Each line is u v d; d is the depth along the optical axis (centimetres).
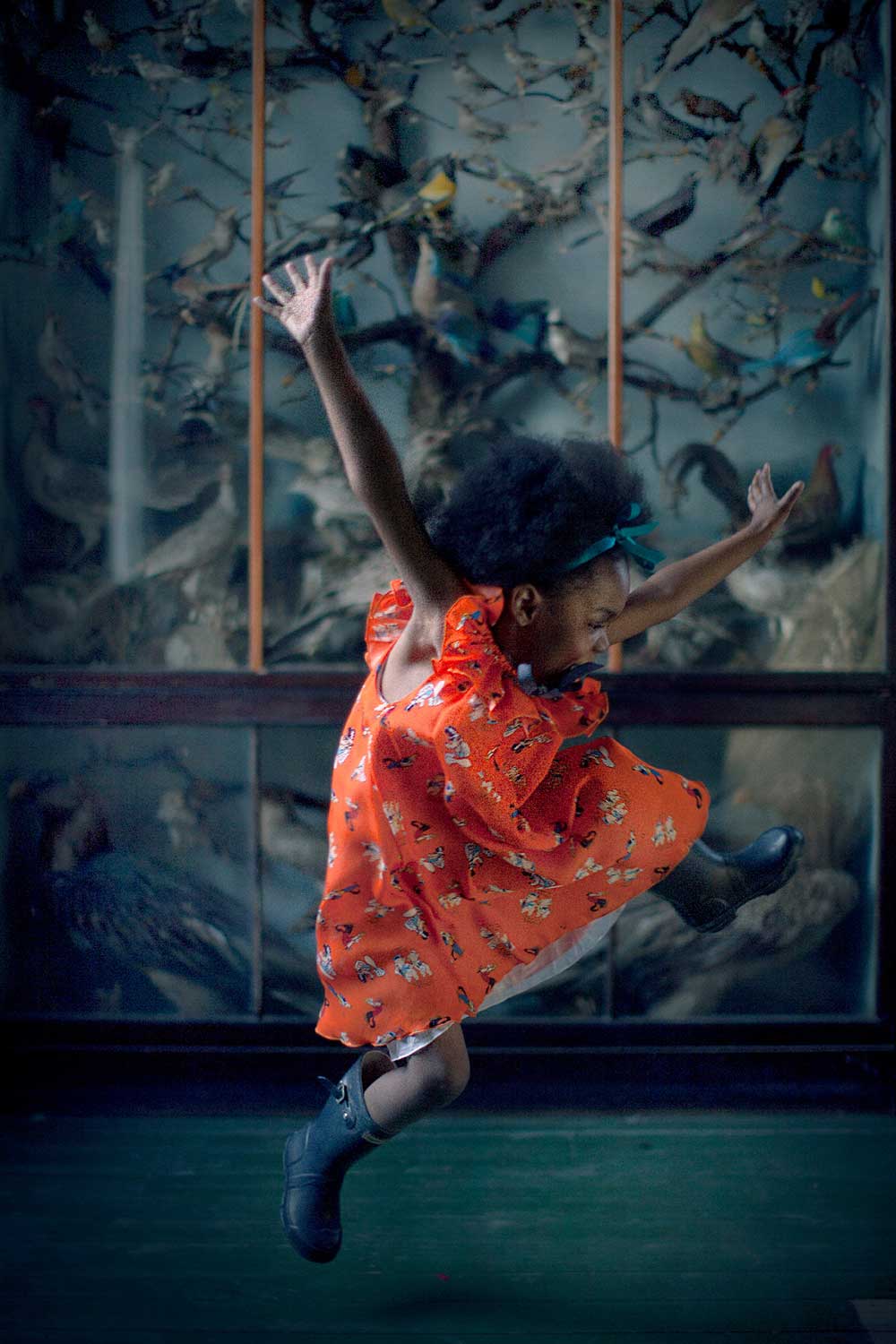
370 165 243
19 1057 243
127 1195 202
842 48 240
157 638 247
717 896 165
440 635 137
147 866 248
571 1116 235
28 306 243
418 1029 145
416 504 151
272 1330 162
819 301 244
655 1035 244
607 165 243
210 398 245
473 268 245
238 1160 216
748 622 247
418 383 246
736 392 246
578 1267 179
